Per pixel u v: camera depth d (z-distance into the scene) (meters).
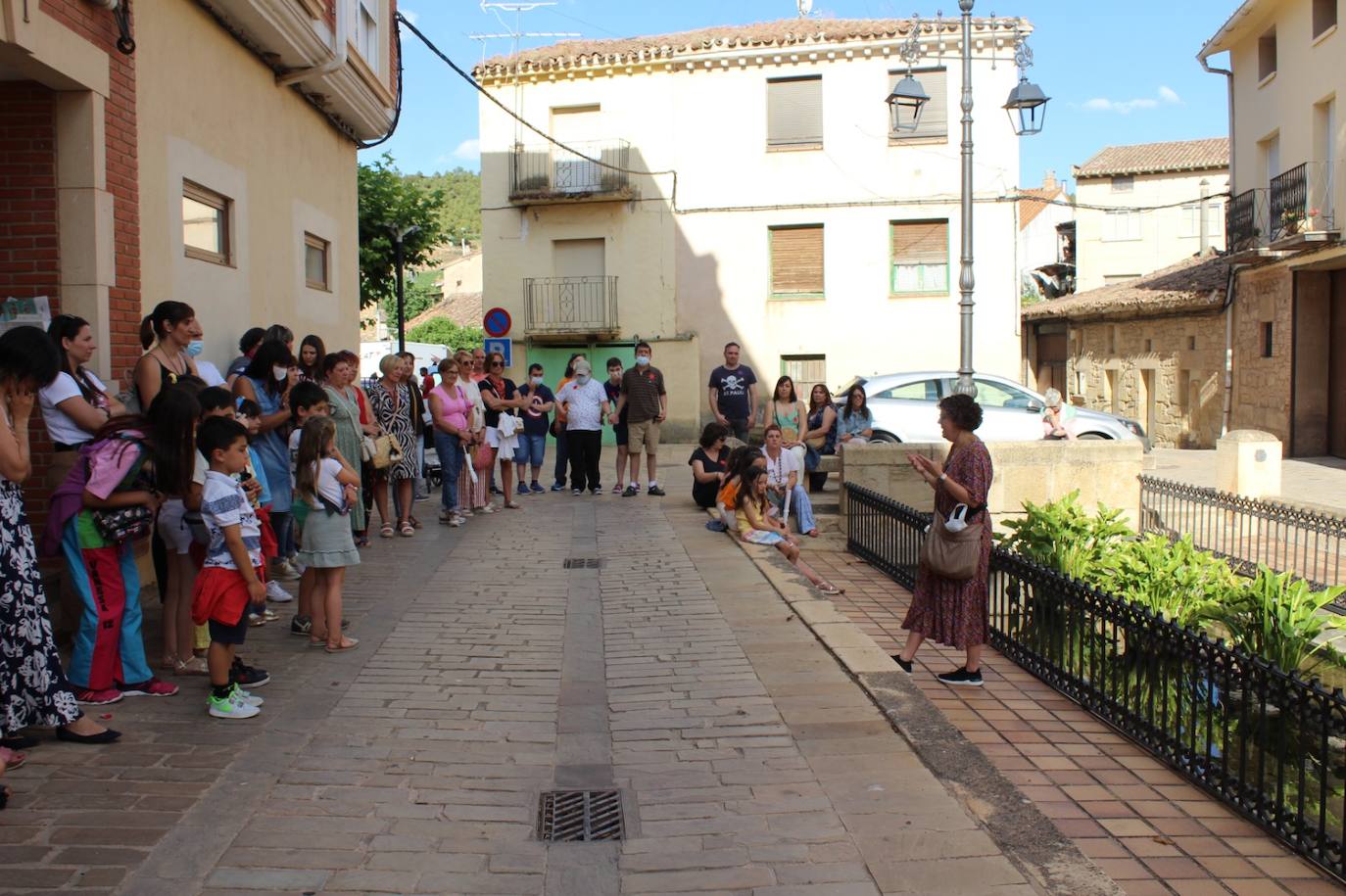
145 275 7.94
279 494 8.26
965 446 6.19
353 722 5.41
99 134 7.16
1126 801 4.68
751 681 6.17
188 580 6.02
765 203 26.88
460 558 9.63
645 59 26.78
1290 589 6.50
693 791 4.60
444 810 4.40
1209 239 40.00
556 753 5.07
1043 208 49.06
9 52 6.28
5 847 3.87
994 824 4.25
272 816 4.27
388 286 25.83
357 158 13.78
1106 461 12.88
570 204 27.42
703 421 27.28
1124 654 5.77
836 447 13.84
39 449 6.95
